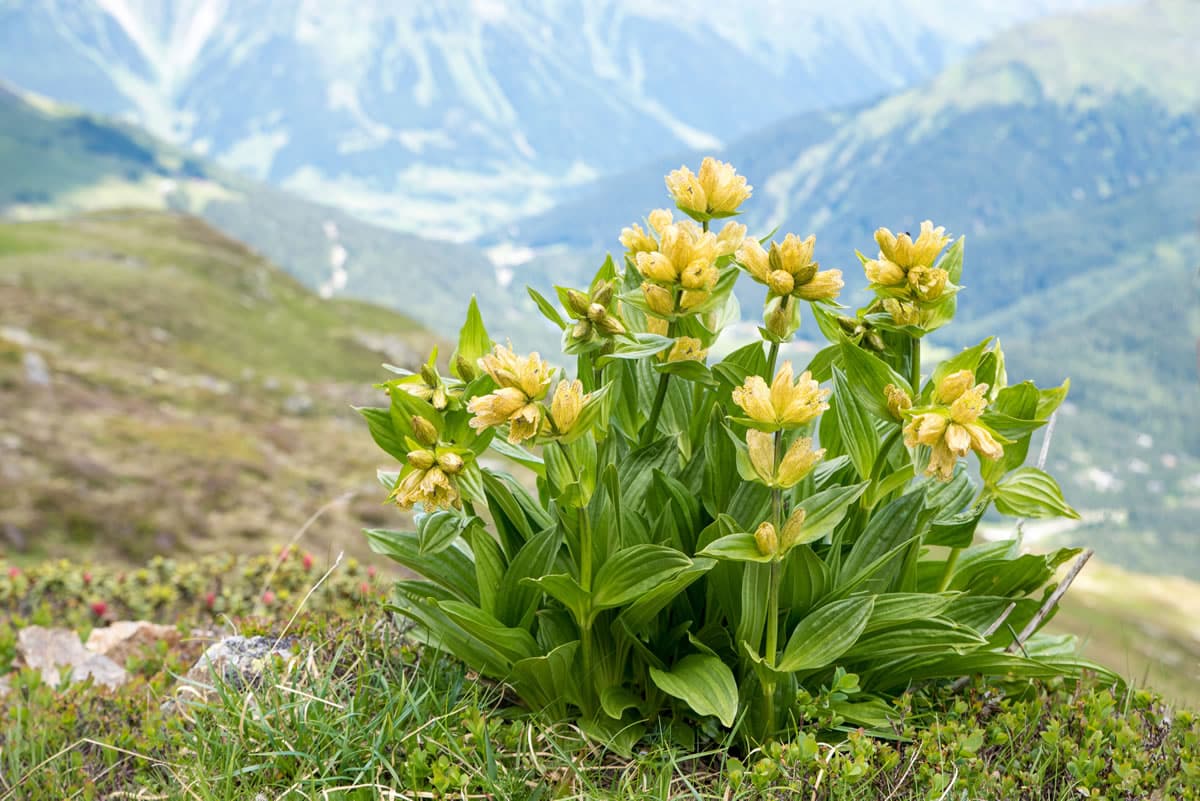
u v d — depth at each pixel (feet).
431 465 8.63
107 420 138.62
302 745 9.35
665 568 8.83
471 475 8.80
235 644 12.36
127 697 13.37
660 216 10.03
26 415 129.59
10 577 23.61
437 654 10.33
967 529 10.26
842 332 9.15
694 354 9.95
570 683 9.70
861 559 9.73
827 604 9.18
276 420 189.37
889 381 8.86
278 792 9.02
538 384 8.46
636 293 9.37
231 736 9.62
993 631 10.47
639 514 10.11
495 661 10.05
